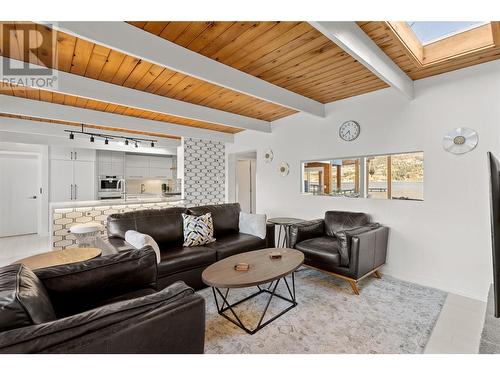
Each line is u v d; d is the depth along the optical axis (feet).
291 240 10.22
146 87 9.60
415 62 7.81
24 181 19.26
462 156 8.34
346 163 11.77
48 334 2.43
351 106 11.31
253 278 6.15
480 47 7.01
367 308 7.40
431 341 5.84
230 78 8.20
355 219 10.50
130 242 7.93
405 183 9.89
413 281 9.39
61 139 16.88
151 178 23.76
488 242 7.87
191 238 9.68
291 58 7.74
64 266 4.83
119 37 5.73
